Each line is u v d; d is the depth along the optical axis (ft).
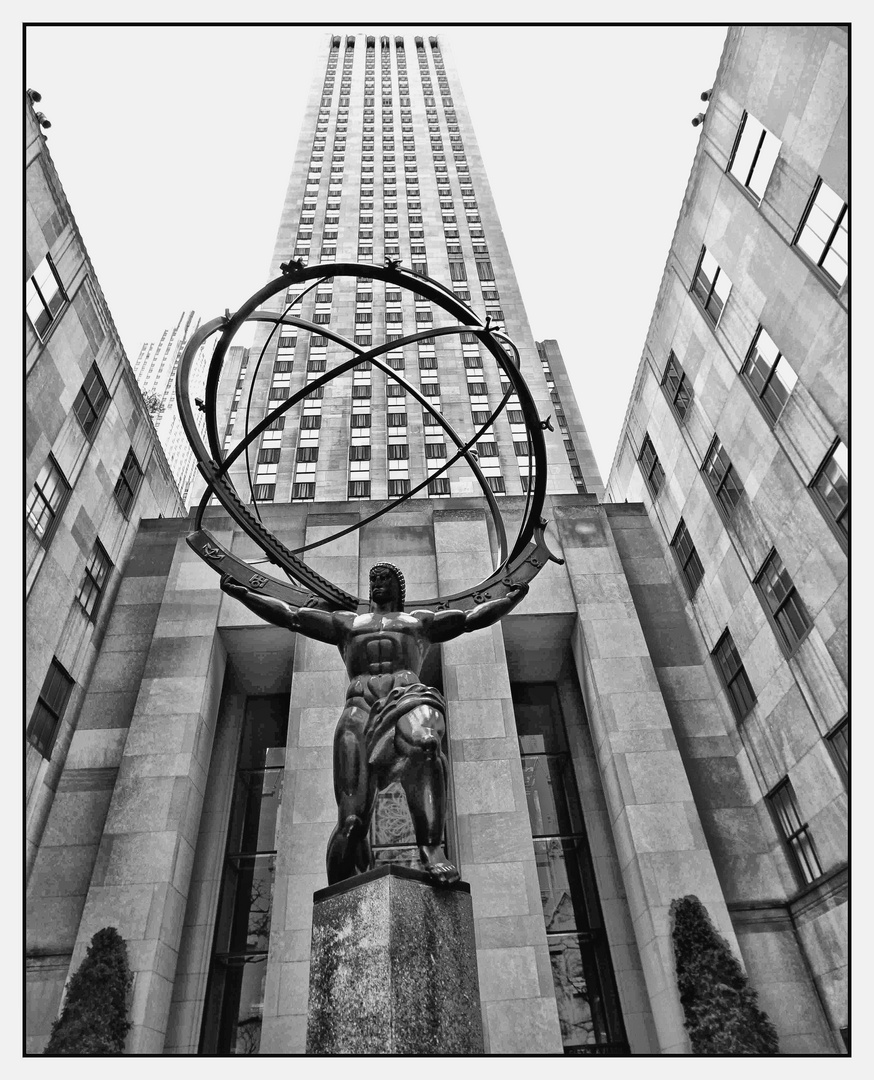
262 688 73.20
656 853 55.36
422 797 21.65
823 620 52.90
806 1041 49.75
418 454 138.82
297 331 159.22
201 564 71.87
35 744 57.36
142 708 61.87
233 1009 56.39
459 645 65.00
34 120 61.77
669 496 79.51
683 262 76.07
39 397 60.75
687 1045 48.03
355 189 192.54
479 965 49.93
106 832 55.42
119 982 47.60
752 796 62.03
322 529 74.64
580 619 68.39
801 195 54.70
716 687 68.49
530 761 69.87
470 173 200.95
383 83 237.86
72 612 64.34
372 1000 18.08
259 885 62.44
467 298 166.61
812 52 52.75
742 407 64.39
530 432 28.22
